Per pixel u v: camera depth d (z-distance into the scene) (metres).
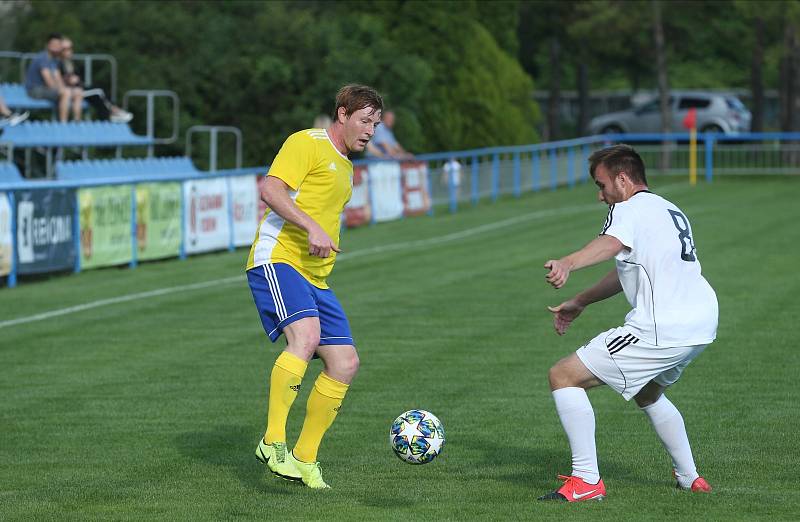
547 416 26.70
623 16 128.75
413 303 43.84
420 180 83.75
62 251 52.09
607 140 117.75
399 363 32.81
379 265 55.53
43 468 22.52
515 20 130.25
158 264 56.94
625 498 19.91
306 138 20.77
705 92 180.12
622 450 23.62
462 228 73.44
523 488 20.78
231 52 98.06
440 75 114.50
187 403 28.34
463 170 90.19
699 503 19.56
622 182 19.88
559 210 86.00
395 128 102.75
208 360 33.75
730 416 26.47
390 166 79.69
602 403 27.98
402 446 21.19
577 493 19.72
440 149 114.56
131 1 98.56
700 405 27.58
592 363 19.45
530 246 62.97
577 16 154.00
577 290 47.03
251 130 98.38
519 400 28.30
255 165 98.31
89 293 47.19
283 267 20.67
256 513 19.25
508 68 120.12
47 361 33.75
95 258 54.12
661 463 22.55
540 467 22.41
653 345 19.06
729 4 137.62
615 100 191.25
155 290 48.09
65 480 21.58
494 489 20.72
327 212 20.94
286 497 20.30
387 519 18.80
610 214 19.45
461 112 116.88
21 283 50.06
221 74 96.62
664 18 133.38
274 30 98.62
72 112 77.94
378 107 20.97
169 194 58.62
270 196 20.23
